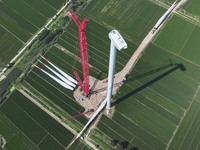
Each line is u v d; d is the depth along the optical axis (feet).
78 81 470.80
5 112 439.63
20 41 546.67
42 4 607.37
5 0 615.57
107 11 582.76
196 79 465.47
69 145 397.60
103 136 403.54
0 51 531.09
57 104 444.14
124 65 488.85
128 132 408.26
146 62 491.72
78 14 581.53
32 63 501.56
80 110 435.12
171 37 526.98
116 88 458.09
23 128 419.33
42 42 537.24
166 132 405.80
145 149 390.01
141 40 526.57
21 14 593.01
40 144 401.49
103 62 497.46
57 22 570.05
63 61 501.97
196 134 400.26
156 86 458.09
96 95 449.48
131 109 432.66
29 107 442.91
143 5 588.50
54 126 418.92
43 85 469.98
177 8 576.61
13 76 484.74
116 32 238.48
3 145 402.11
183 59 493.77
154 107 434.30
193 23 548.72
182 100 440.04
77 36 544.21
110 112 429.38
